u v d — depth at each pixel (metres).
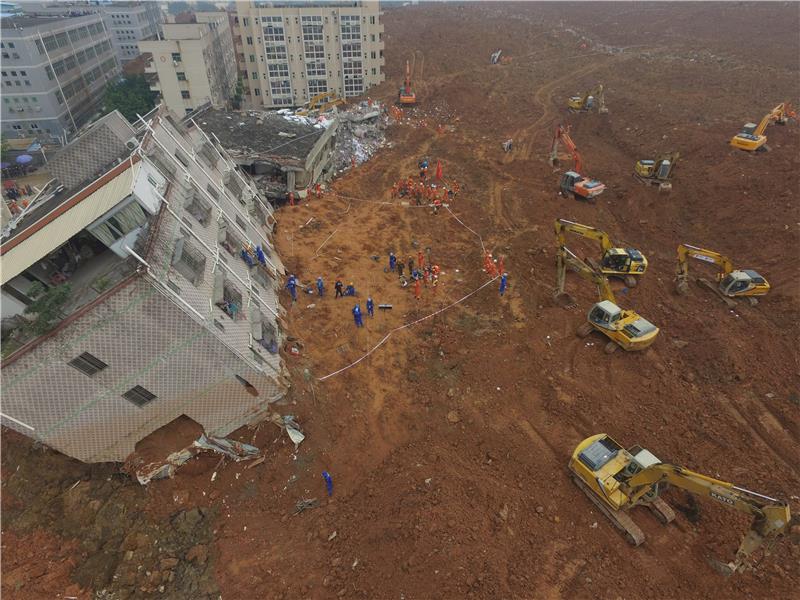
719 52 84.88
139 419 19.77
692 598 16.44
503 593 16.28
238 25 74.50
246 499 19.94
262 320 23.64
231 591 17.08
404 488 19.69
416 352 26.77
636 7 148.88
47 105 67.12
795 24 96.44
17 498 20.11
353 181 48.88
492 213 41.41
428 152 55.88
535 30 114.00
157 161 23.66
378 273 33.31
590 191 41.38
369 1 73.19
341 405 23.48
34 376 16.97
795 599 16.11
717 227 37.62
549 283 32.47
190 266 20.03
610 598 16.34
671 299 31.00
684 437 22.05
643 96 64.56
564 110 66.19
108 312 16.95
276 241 35.91
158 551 18.42
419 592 16.38
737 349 26.33
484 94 73.00
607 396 24.09
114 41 102.56
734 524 18.45
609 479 18.41
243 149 43.44
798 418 22.59
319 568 17.61
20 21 72.94
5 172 58.59
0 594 17.09
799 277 31.22
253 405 21.33
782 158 42.38
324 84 78.38
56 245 17.81
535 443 21.91
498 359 26.20
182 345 18.70
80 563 18.23
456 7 174.88
